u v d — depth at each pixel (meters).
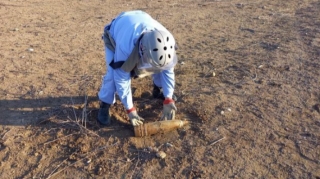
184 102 2.74
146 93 2.90
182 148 2.35
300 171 2.17
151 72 2.29
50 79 3.19
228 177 2.15
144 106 2.73
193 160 2.26
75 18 4.96
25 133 2.54
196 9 5.24
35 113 2.73
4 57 3.65
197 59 3.47
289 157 2.26
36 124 2.62
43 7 5.45
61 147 2.42
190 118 2.58
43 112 2.73
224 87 2.93
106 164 2.28
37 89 3.02
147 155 2.31
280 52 3.52
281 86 2.93
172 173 2.19
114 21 2.40
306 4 5.15
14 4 5.53
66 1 5.81
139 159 2.29
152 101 2.79
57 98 2.88
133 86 2.99
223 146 2.34
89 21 4.82
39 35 4.28
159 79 2.63
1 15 5.02
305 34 3.94
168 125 2.42
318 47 3.59
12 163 2.34
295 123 2.52
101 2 5.79
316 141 2.37
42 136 2.51
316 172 2.16
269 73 3.13
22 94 2.96
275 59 3.38
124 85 2.26
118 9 5.38
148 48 1.99
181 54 3.61
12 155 2.39
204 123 2.52
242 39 3.94
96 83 3.07
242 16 4.76
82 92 2.94
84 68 3.38
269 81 3.00
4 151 2.42
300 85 2.94
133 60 2.10
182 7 5.38
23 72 3.33
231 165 2.22
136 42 2.07
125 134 2.47
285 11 4.87
